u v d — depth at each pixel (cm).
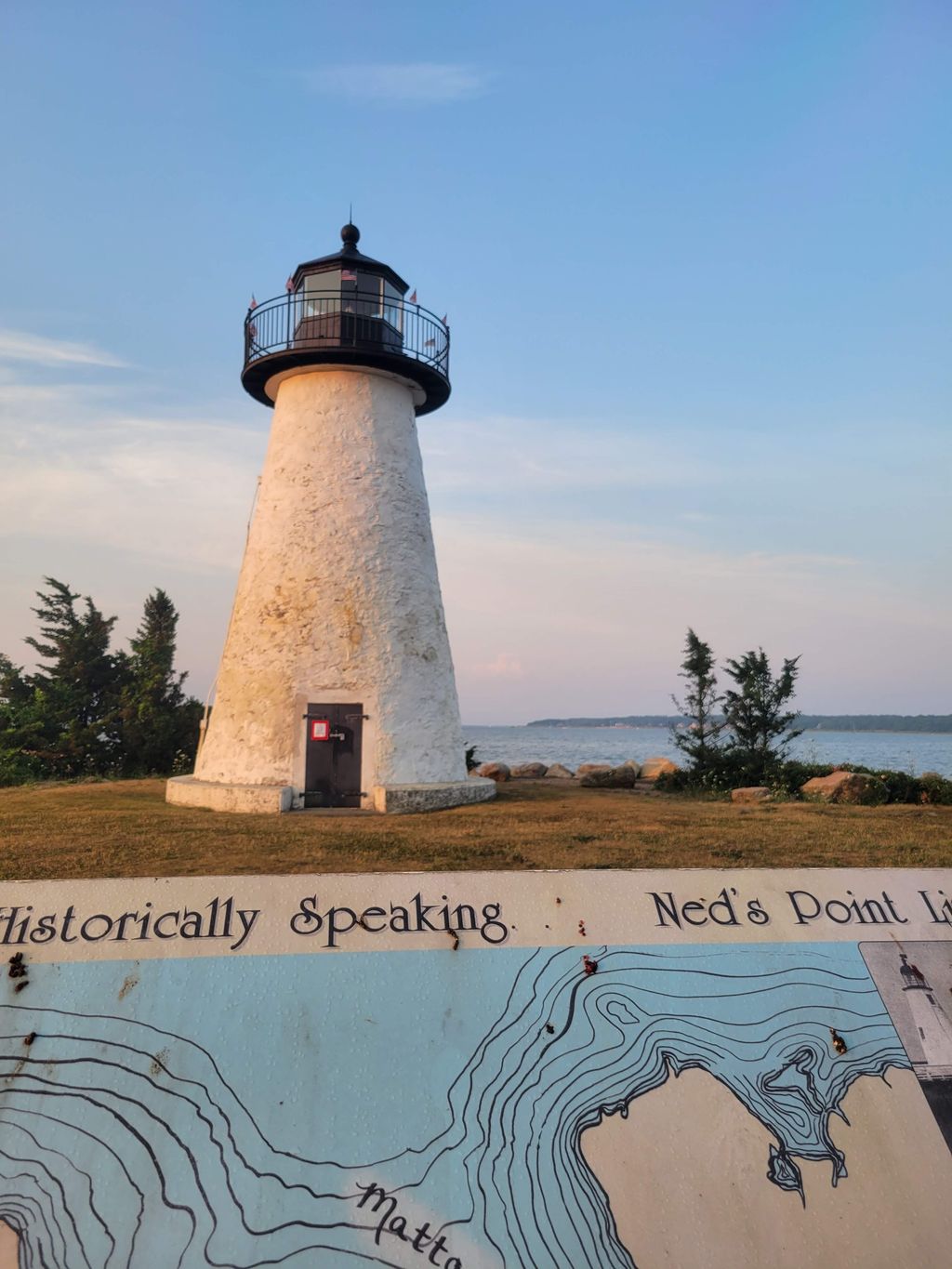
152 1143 485
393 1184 483
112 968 562
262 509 1583
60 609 3228
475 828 1192
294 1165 484
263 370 1586
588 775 2005
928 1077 567
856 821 1312
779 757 2033
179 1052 525
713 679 2116
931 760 5353
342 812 1374
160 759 2939
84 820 1245
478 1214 477
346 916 609
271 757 1420
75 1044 522
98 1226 453
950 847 1077
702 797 1766
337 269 1565
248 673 1480
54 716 2927
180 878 628
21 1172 468
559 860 957
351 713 1441
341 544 1512
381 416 1598
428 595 1595
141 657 3169
